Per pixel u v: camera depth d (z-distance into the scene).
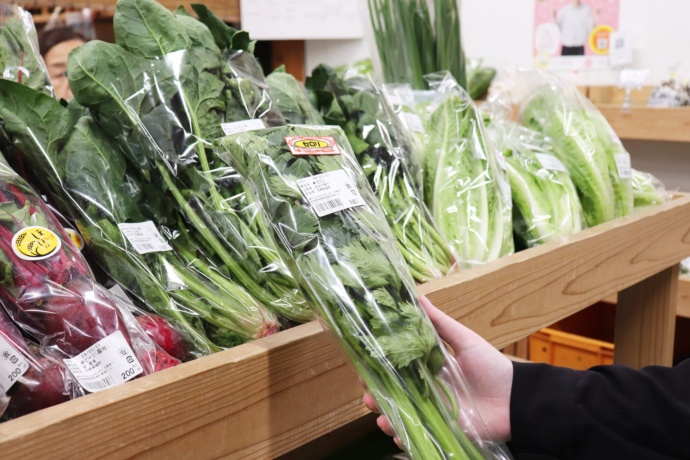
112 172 0.80
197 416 0.60
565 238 1.08
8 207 0.65
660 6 2.32
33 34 0.91
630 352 1.53
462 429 0.67
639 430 0.83
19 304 0.61
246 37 0.95
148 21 0.84
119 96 0.80
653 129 2.08
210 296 0.77
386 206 0.99
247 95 0.89
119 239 0.77
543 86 1.52
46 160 0.77
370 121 1.07
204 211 0.81
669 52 2.34
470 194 1.13
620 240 1.17
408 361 0.62
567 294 1.06
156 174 0.81
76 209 0.77
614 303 2.17
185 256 0.81
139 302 0.77
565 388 0.85
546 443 0.83
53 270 0.64
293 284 0.78
